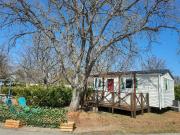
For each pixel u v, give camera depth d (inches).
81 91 705.6
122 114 739.4
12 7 647.1
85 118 624.7
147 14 660.7
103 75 907.4
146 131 551.5
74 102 697.0
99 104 780.6
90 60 696.4
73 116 627.5
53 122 544.7
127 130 550.3
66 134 492.7
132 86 846.5
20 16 661.3
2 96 951.0
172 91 946.1
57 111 620.7
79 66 697.0
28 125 553.3
